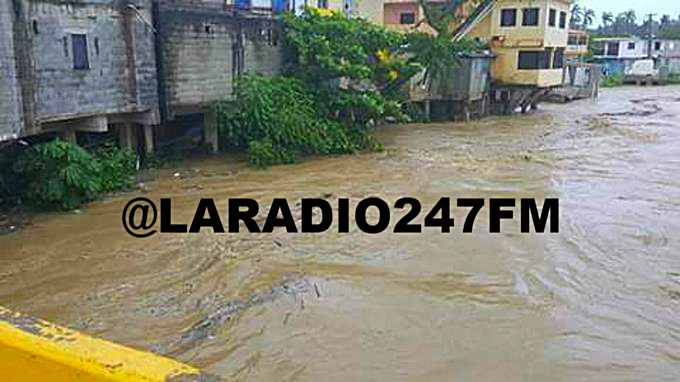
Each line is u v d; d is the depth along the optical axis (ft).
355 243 36.55
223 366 22.94
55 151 44.14
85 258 34.22
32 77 42.19
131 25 51.85
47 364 5.67
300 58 72.95
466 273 31.86
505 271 32.19
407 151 71.00
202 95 60.70
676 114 114.21
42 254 35.04
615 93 172.35
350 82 77.51
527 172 58.75
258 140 63.31
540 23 110.93
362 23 79.77
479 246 36.09
